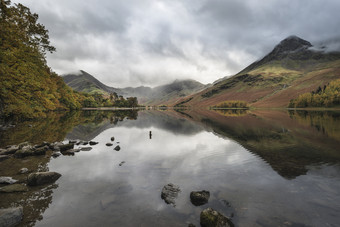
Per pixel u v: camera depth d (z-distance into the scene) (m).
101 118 50.94
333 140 17.34
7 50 21.09
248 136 20.39
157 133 23.52
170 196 6.60
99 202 6.30
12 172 9.29
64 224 5.11
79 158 11.90
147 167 10.02
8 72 21.36
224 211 5.75
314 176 8.52
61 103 84.50
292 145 15.45
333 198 6.44
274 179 8.23
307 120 39.91
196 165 10.34
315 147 14.60
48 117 46.19
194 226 5.06
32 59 26.92
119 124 35.38
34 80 26.34
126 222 5.19
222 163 10.67
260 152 13.18
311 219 5.27
